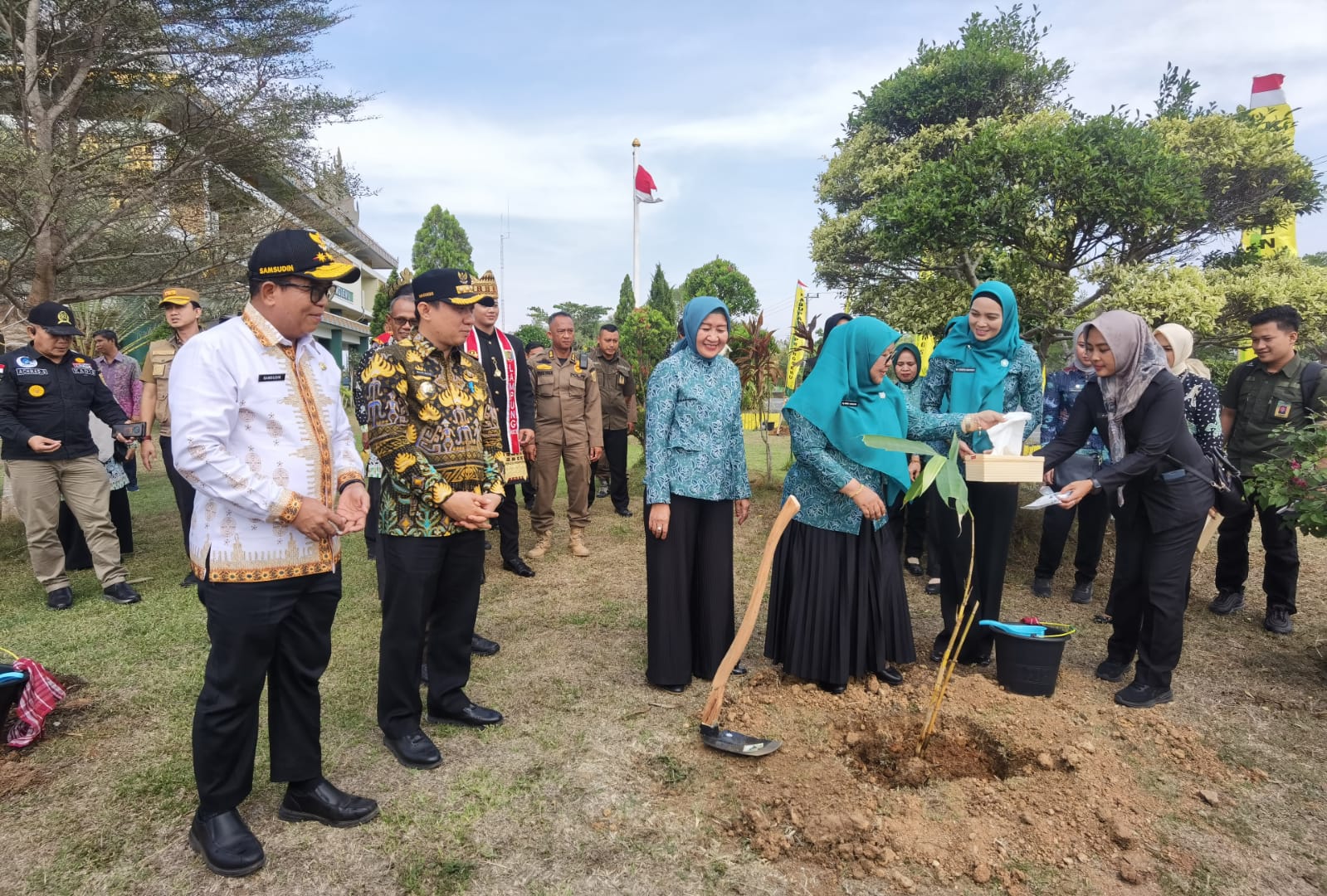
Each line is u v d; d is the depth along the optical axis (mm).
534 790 2562
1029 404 3928
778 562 3482
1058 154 6000
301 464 2121
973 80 7879
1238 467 4555
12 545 5816
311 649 2262
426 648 3336
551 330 5574
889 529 3438
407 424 2525
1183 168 6055
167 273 7328
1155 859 2260
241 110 7246
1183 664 3762
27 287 7289
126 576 5016
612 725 3029
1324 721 3160
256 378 2041
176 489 4727
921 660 3744
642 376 9133
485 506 2588
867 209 8141
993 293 3768
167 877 2109
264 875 2129
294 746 2301
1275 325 4340
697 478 3275
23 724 2787
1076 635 4246
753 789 2574
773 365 7809
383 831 2326
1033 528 6035
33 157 5809
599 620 4285
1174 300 6047
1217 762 2814
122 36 6867
